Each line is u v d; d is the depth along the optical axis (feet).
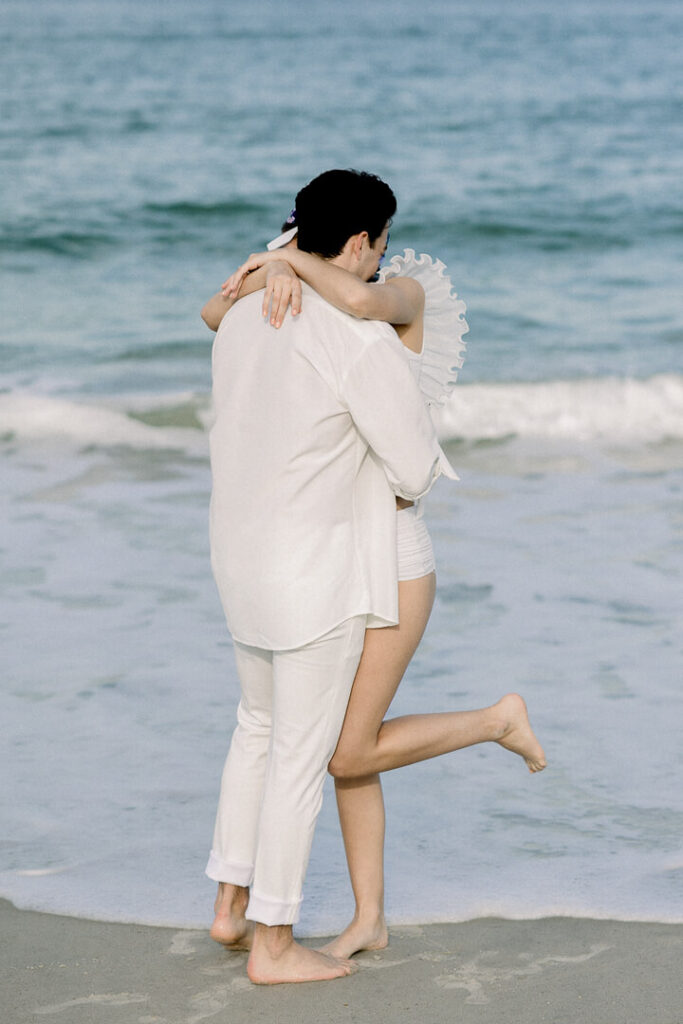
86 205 73.67
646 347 48.70
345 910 13.84
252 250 66.64
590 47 169.17
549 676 20.84
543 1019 11.25
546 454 36.52
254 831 12.66
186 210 73.72
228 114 106.52
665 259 65.77
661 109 114.21
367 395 11.30
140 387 42.32
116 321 52.08
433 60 151.74
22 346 47.75
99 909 13.58
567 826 15.74
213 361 12.35
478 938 12.92
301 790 11.91
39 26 195.83
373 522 11.98
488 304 56.44
